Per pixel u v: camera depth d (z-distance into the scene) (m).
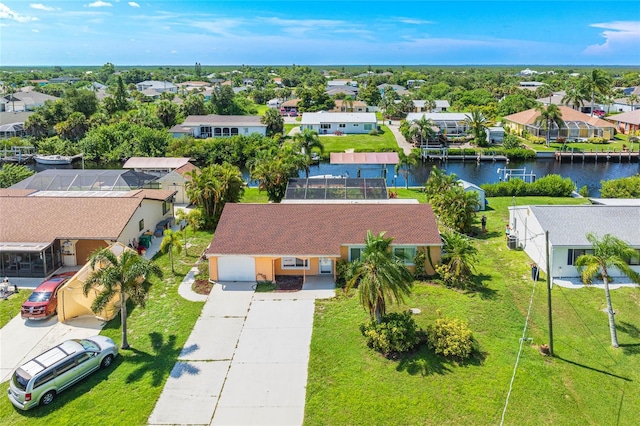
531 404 22.03
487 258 39.06
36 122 101.56
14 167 58.75
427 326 28.19
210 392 23.11
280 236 35.28
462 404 21.98
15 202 39.94
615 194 54.66
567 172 77.31
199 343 27.06
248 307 30.89
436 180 51.06
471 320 28.98
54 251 36.28
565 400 22.39
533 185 60.78
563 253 34.66
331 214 37.41
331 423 21.06
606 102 134.12
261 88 199.00
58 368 22.69
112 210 39.31
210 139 97.19
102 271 25.83
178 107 121.69
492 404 21.98
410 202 43.72
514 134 103.25
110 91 158.25
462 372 24.17
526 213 39.38
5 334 28.05
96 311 25.23
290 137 101.31
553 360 25.34
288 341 27.16
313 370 24.59
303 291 32.88
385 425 20.86
